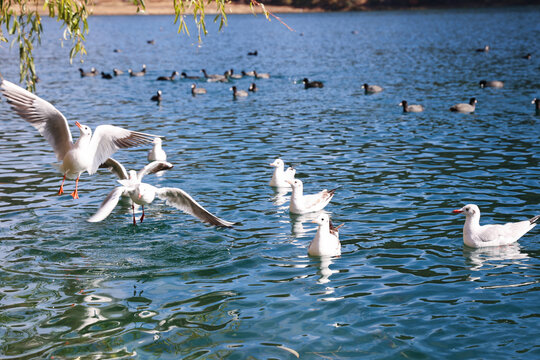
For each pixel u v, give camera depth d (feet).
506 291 32.71
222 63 186.50
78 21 35.70
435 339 27.50
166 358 26.16
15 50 218.79
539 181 54.44
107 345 27.22
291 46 242.99
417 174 58.39
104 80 150.20
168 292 32.99
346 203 49.88
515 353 26.17
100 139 31.50
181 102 114.11
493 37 248.93
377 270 36.09
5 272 35.47
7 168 61.93
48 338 27.81
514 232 40.37
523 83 127.65
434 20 366.22
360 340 27.53
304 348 26.86
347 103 109.09
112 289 33.32
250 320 29.63
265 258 38.22
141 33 342.03
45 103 29.12
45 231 42.73
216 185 55.88
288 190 54.60
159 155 66.39
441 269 36.11
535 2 460.14
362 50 216.74
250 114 98.58
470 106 96.73
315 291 33.01
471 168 60.03
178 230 43.60
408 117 92.99
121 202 50.78
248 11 524.93
